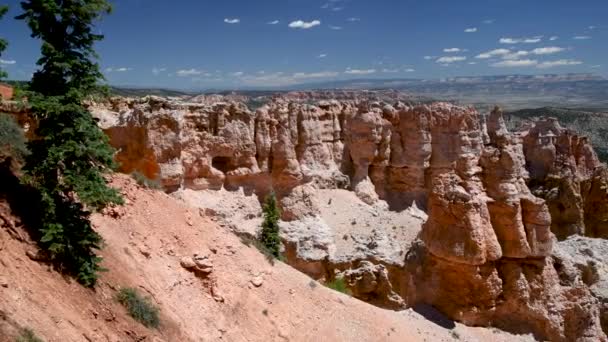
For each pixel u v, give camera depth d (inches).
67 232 638.5
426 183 2404.0
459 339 1206.3
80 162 639.8
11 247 587.8
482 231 1264.8
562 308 1311.5
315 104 2407.7
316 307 1025.5
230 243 1006.4
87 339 580.7
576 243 1736.0
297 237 1950.1
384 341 1039.0
